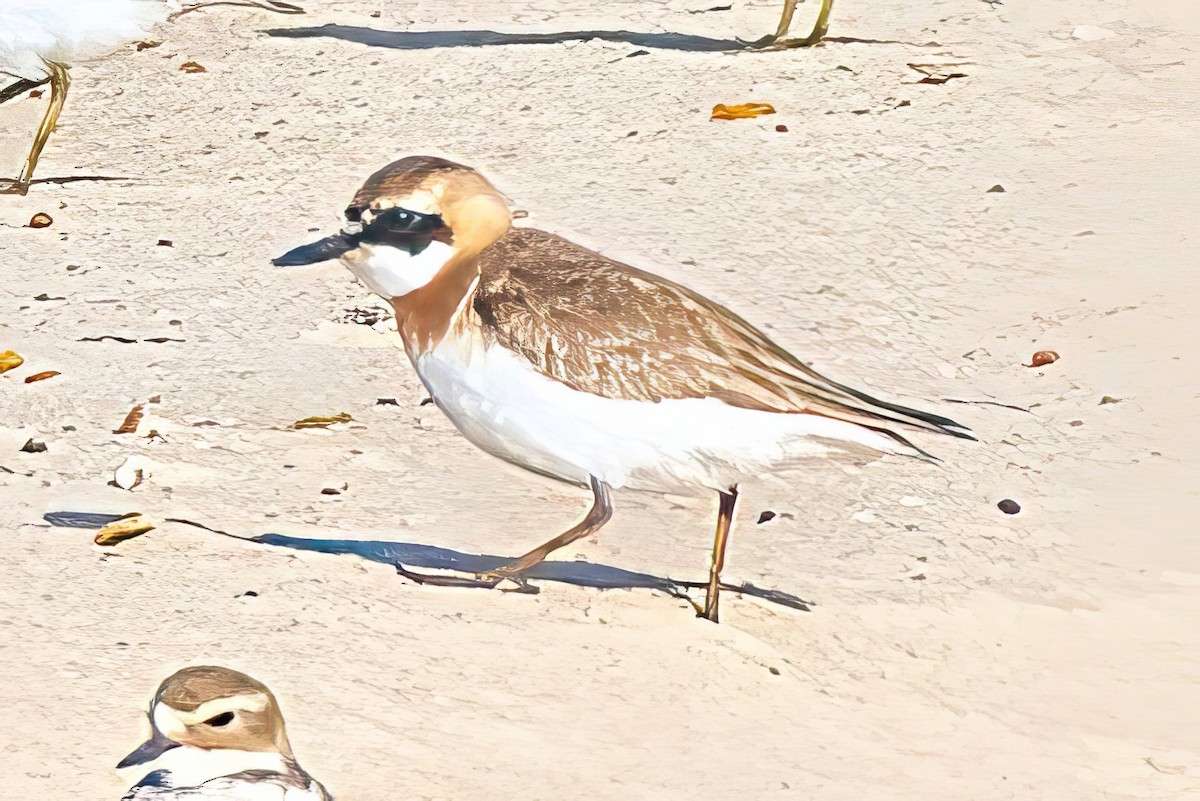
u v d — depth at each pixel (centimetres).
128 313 1270
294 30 1886
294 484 1027
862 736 778
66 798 708
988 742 776
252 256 1370
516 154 1539
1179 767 759
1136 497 1003
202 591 895
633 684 816
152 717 675
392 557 935
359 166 1533
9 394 1138
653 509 1005
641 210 1412
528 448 859
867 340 1198
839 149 1537
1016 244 1350
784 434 831
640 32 1850
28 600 881
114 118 1670
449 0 1980
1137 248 1331
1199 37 1802
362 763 738
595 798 720
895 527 976
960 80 1688
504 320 824
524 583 910
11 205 1478
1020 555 945
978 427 1085
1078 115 1598
